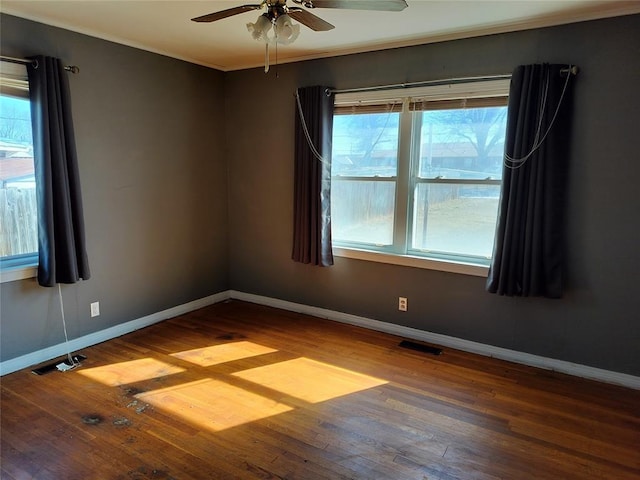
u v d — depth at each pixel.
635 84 2.62
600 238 2.82
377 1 1.77
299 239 4.00
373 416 2.48
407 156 3.47
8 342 2.91
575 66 2.76
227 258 4.68
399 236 3.62
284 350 3.37
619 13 2.61
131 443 2.21
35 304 3.04
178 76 3.89
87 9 2.71
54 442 2.20
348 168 3.81
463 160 3.29
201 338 3.59
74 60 3.10
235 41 3.39
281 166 4.15
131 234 3.64
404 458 2.13
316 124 3.73
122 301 3.63
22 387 2.74
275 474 2.01
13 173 2.91
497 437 2.30
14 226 2.96
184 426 2.36
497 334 3.26
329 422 2.42
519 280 3.00
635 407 2.61
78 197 3.07
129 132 3.53
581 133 2.80
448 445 2.23
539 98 2.82
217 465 2.06
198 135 4.16
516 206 2.93
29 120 2.95
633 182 2.69
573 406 2.61
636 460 2.14
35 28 2.87
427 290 3.52
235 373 2.97
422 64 3.31
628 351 2.83
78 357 3.18
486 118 3.16
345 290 3.95
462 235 3.38
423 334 3.58
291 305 4.32
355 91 3.62
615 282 2.82
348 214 3.88
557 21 2.78
